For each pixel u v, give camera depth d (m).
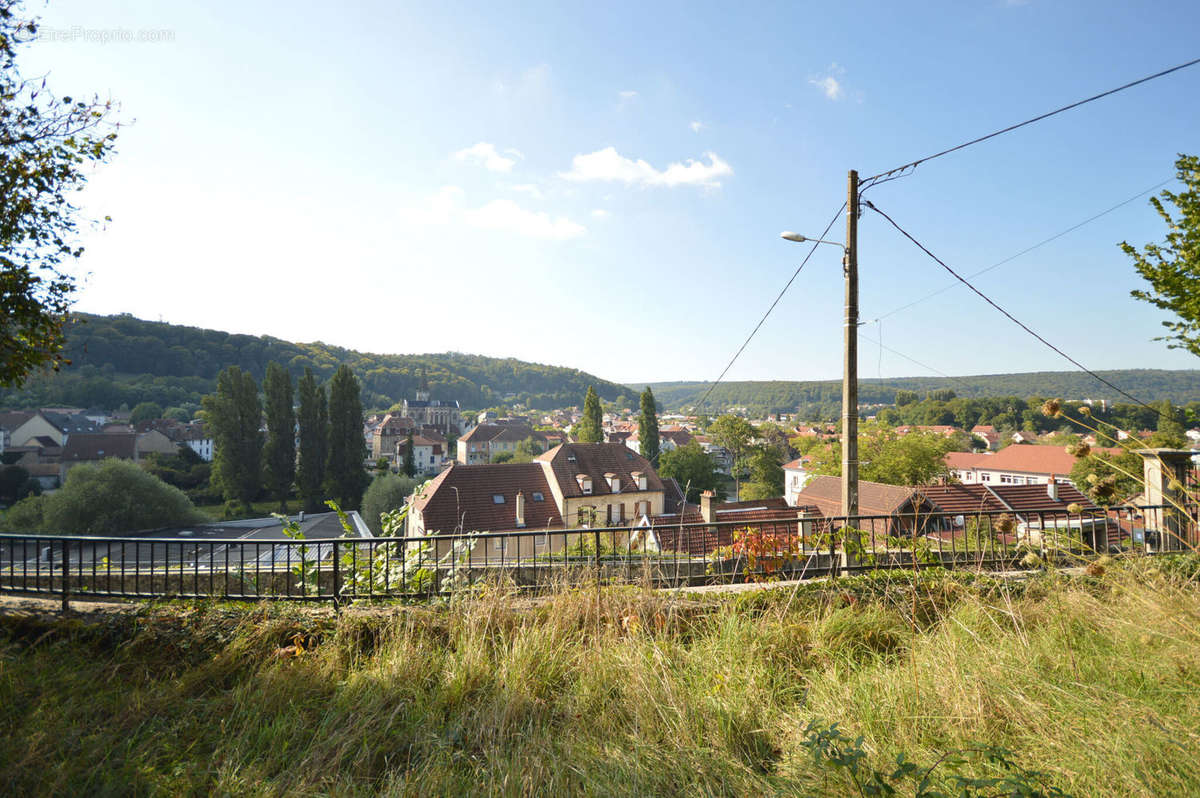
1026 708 3.15
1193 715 2.86
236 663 4.65
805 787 2.79
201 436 93.62
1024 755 2.79
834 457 54.75
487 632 5.00
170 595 5.52
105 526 43.00
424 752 3.48
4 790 2.89
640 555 7.15
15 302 6.43
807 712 3.63
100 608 5.24
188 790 3.01
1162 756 2.56
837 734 2.72
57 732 3.40
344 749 3.36
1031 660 3.69
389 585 6.43
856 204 8.73
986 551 7.06
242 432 63.16
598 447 37.91
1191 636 3.51
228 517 57.66
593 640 4.76
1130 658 3.58
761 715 3.66
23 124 6.39
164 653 4.84
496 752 3.34
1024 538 6.41
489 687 4.21
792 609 5.39
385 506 51.38
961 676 3.54
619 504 35.66
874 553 6.90
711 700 3.77
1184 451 7.00
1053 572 5.48
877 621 5.04
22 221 6.52
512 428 116.00
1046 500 21.62
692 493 61.00
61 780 2.95
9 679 3.96
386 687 4.17
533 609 5.29
